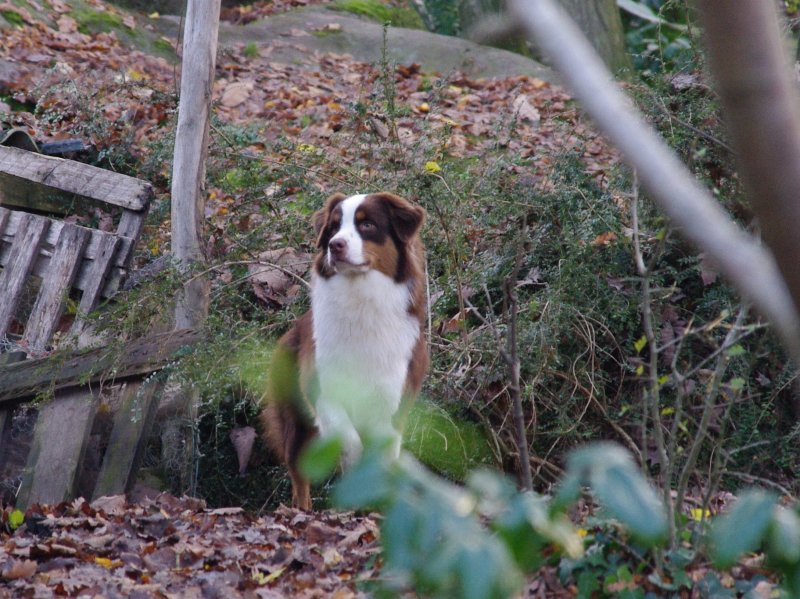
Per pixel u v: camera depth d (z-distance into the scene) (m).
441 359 11.41
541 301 11.22
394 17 28.91
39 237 11.32
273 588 7.16
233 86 20.27
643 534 2.18
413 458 11.05
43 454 9.62
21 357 9.96
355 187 12.32
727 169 9.45
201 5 11.54
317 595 6.77
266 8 27.81
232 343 10.47
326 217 10.05
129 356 10.09
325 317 9.78
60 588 6.98
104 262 11.04
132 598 6.80
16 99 17.30
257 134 16.47
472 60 24.16
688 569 5.73
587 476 2.93
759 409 10.78
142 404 10.10
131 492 9.94
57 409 9.81
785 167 1.41
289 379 10.30
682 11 15.30
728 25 1.40
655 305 11.16
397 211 9.85
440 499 2.34
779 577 5.58
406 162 12.11
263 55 23.53
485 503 2.65
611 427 11.41
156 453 11.59
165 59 22.62
